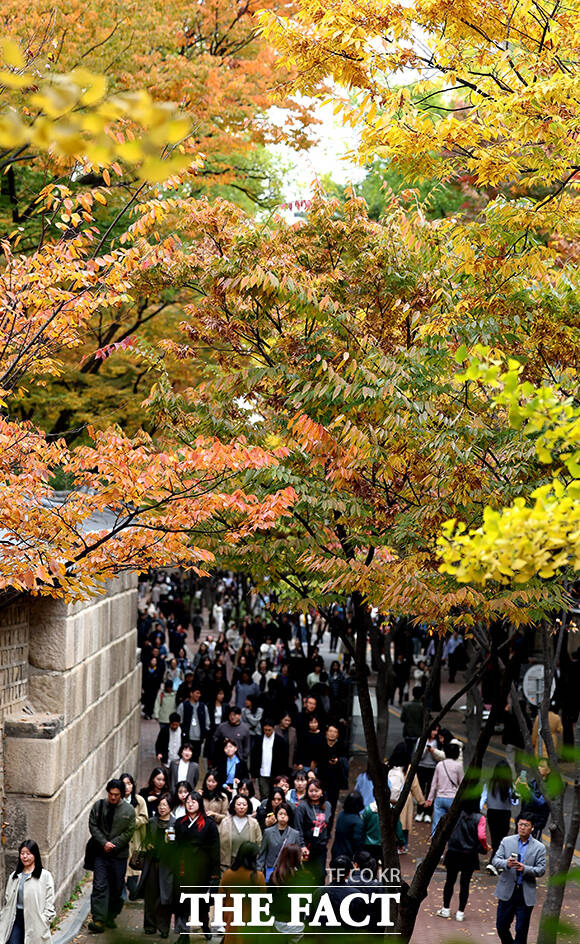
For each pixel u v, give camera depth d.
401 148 7.82
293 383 8.63
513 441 8.02
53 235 16.11
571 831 8.67
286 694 20.48
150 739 24.58
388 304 9.55
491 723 8.94
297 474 9.76
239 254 9.75
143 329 17.84
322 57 7.88
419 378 8.47
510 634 9.39
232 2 18.41
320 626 39.38
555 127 7.14
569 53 7.62
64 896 13.12
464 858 12.02
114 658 17.34
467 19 7.52
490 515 4.26
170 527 8.22
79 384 18.09
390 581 8.04
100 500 8.17
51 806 12.34
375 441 8.26
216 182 19.77
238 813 11.32
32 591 8.23
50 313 8.52
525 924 10.34
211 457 8.01
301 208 10.91
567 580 8.34
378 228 9.90
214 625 50.66
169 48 17.48
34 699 13.05
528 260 8.41
